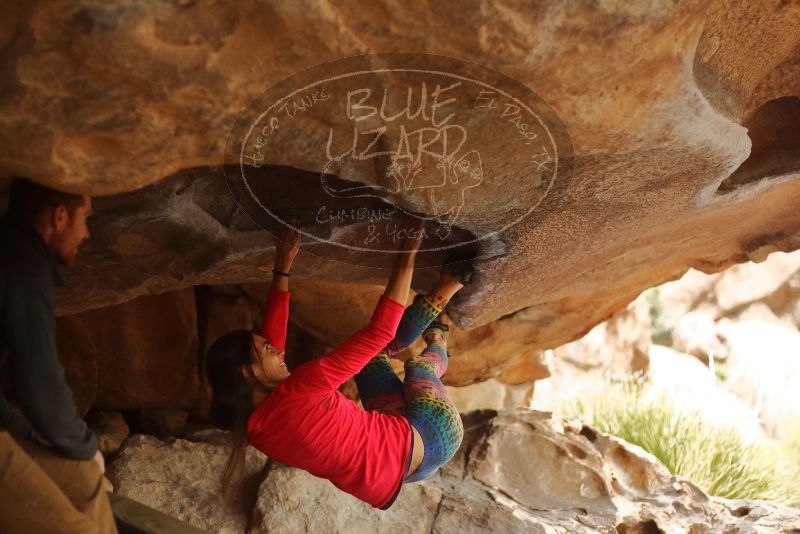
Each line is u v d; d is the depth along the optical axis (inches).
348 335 174.1
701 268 175.0
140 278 117.6
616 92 73.3
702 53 85.8
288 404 100.3
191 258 113.9
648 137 81.3
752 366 371.2
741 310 388.2
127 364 163.0
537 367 233.6
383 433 105.5
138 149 67.3
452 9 61.8
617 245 127.5
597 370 320.8
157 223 101.5
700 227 134.4
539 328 189.3
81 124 63.9
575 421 185.9
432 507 150.1
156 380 166.2
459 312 136.0
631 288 183.2
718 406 348.2
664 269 177.3
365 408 116.7
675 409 251.0
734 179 114.7
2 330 73.0
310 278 133.0
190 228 104.6
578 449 173.5
